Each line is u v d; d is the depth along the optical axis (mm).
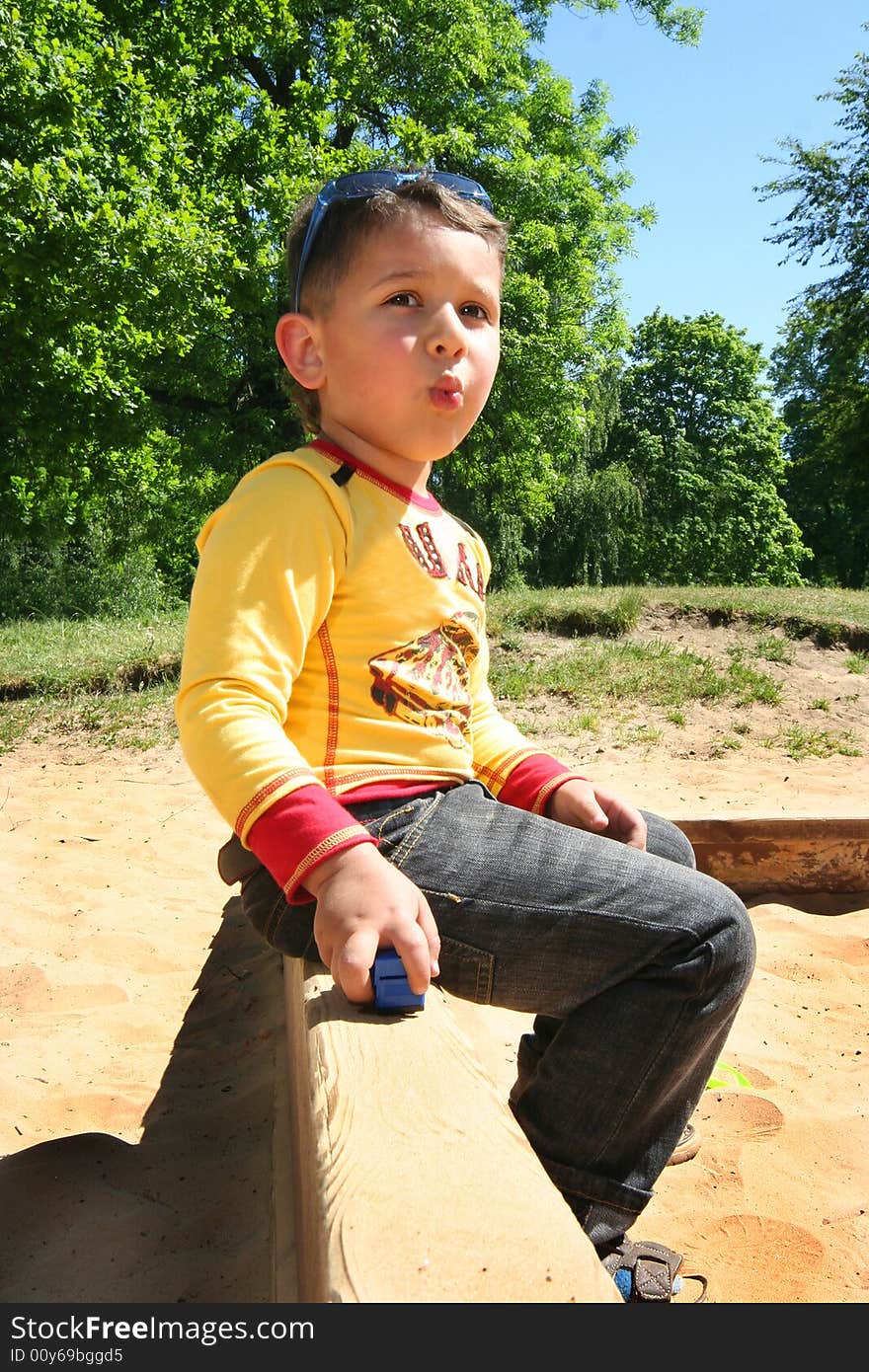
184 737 1376
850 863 3861
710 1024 1401
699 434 39688
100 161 10875
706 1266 1772
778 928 3514
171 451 19391
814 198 24312
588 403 27844
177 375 17859
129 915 3721
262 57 17766
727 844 3838
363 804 1454
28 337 10781
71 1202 1921
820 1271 1765
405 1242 834
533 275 19734
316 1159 963
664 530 38312
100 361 11789
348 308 1547
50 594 19484
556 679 7625
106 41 12250
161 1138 2164
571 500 30312
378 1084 1067
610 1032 1396
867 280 24375
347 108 17906
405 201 1541
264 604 1407
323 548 1473
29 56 10680
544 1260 820
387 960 1231
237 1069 2498
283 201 13852
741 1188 2027
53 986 3066
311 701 1494
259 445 18797
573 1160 1418
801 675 8039
